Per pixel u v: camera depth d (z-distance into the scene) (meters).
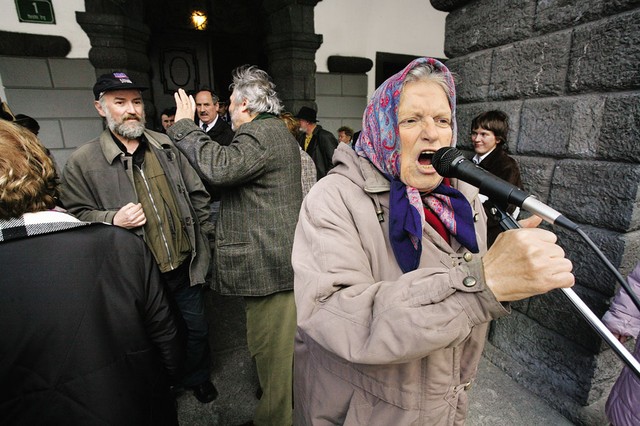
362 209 0.77
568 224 0.53
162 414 0.97
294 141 1.55
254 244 1.49
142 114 1.64
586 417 1.60
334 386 0.82
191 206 1.77
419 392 0.74
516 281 0.49
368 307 0.60
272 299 1.54
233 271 1.53
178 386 1.94
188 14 4.97
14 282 0.71
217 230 1.58
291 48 5.02
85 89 4.00
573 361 1.64
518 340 1.91
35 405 0.73
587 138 1.51
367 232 0.76
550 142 1.66
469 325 0.52
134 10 4.09
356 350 0.56
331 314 0.61
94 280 0.79
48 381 0.73
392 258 0.77
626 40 1.33
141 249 0.91
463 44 2.08
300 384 0.95
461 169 0.65
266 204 1.48
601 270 1.48
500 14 1.83
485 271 0.52
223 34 5.31
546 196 1.70
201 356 1.84
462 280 0.52
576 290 1.59
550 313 1.73
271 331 1.55
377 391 0.76
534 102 1.72
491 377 1.96
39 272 0.73
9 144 0.76
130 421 0.83
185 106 1.51
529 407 1.76
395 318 0.54
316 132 4.04
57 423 0.75
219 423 1.74
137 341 0.85
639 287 1.16
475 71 2.03
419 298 0.54
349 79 5.62
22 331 0.71
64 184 1.57
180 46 5.14
